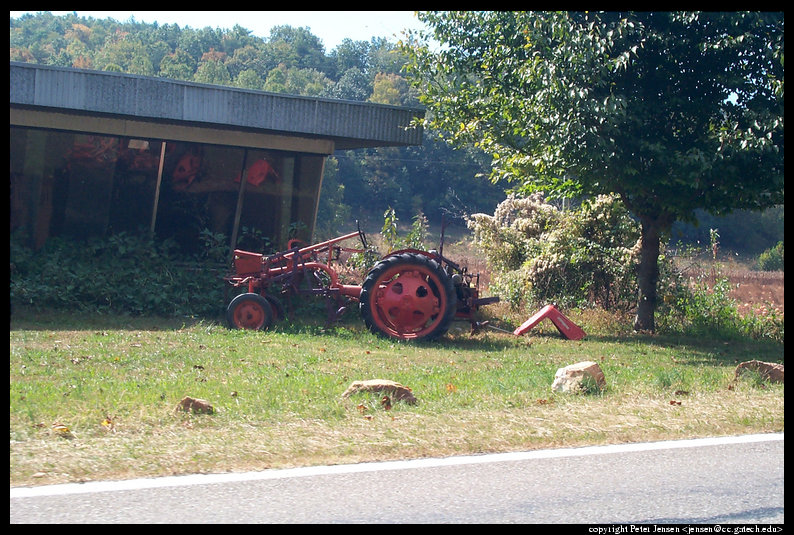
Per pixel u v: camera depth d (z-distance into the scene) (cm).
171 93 1478
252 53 8488
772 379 912
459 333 1406
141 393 782
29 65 1410
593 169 1271
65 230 1567
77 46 7950
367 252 1585
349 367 1018
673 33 1306
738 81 1283
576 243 1750
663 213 1495
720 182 1273
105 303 1427
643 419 713
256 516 476
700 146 1275
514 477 558
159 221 1611
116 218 1590
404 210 6112
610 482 552
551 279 1738
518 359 1142
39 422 659
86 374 908
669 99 1316
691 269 1883
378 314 1309
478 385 873
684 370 1025
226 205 1639
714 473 576
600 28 1265
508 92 1423
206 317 1431
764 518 491
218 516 475
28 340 1129
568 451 626
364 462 586
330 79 9031
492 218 1977
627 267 1697
